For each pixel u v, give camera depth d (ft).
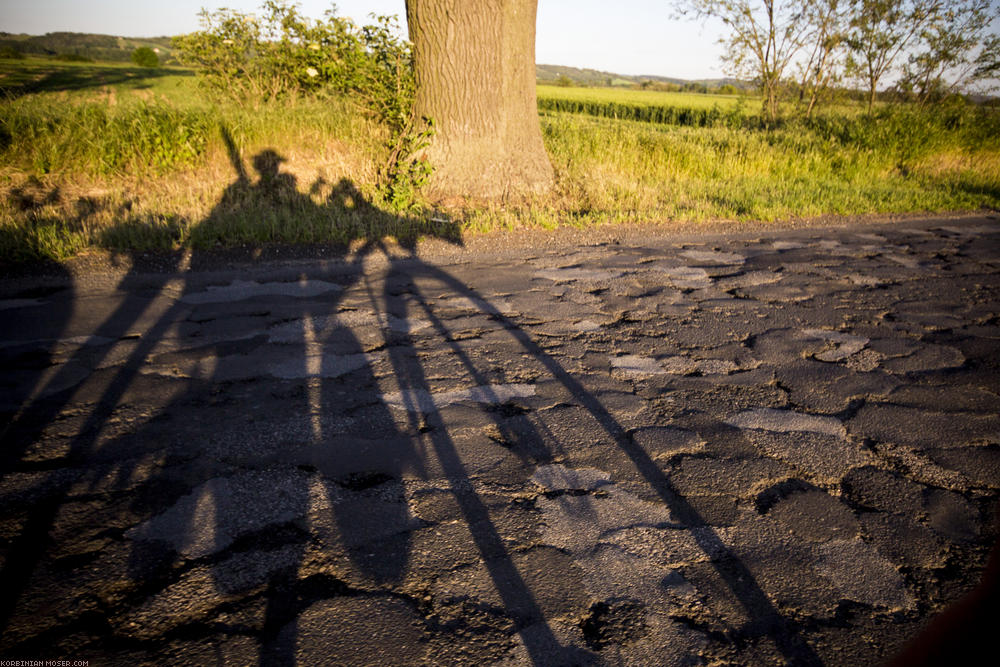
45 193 23.89
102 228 20.75
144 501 7.87
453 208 26.89
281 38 35.27
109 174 25.64
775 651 5.87
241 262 19.06
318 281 17.53
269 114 30.50
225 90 35.55
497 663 5.65
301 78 35.65
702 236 25.12
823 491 8.41
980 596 1.72
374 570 6.78
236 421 9.89
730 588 6.64
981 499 8.32
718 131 49.70
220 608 6.23
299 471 8.59
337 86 34.91
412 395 10.92
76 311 14.70
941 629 1.78
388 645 5.83
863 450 9.47
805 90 61.21
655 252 22.11
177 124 27.68
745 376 12.02
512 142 28.89
